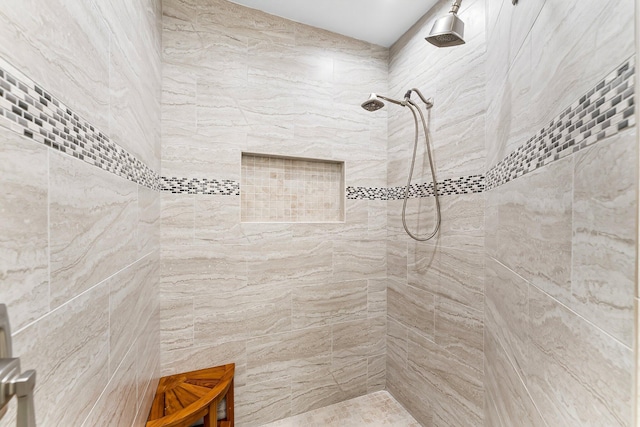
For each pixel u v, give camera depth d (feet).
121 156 2.95
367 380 6.84
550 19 2.23
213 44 5.41
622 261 1.45
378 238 6.89
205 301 5.41
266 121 5.82
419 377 5.94
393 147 6.73
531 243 2.53
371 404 6.50
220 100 5.46
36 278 1.59
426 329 5.76
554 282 2.14
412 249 6.14
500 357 3.37
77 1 2.04
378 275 6.90
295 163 6.40
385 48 6.93
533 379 2.45
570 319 1.92
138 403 3.64
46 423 1.64
